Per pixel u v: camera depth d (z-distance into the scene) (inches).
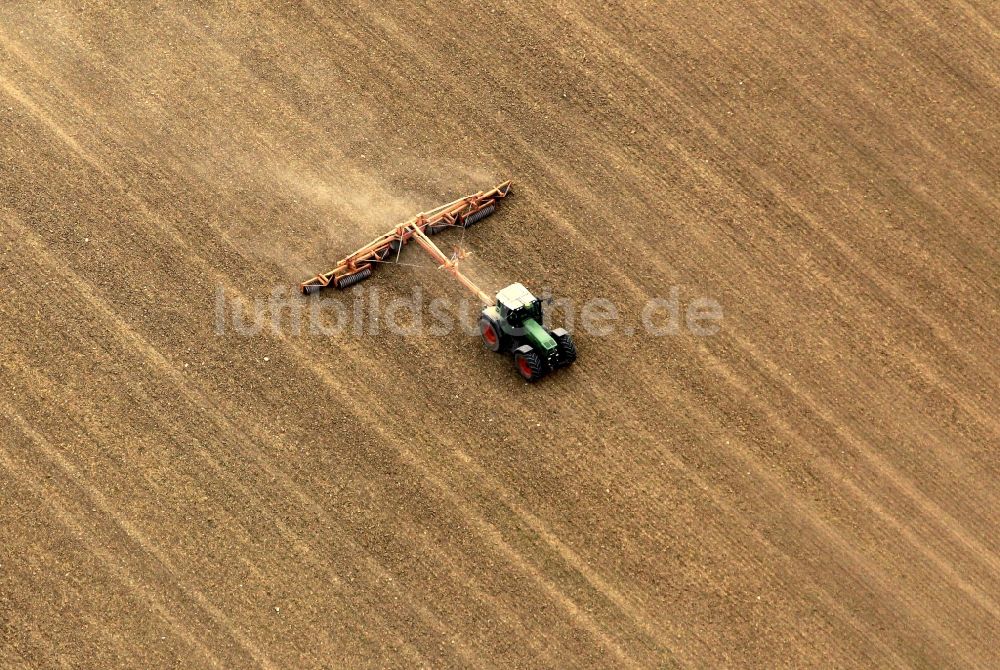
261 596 3038.9
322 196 4013.3
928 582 3110.2
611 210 4018.2
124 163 4047.7
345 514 3203.7
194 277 3735.2
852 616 3051.2
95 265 3742.6
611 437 3395.7
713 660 2972.4
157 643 2945.4
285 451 3326.8
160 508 3189.0
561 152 4195.4
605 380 3535.9
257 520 3179.1
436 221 3875.5
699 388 3523.6
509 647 2972.4
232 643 2955.2
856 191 4101.9
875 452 3383.4
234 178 4037.9
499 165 4146.2
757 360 3604.8
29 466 3257.9
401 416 3422.7
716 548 3169.3
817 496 3282.5
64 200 3919.8
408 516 3206.2
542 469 3316.9
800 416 3464.6
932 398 3518.7
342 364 3543.3
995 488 3309.5
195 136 4156.0
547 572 3110.2
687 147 4224.9
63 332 3563.0
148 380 3464.6
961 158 4217.5
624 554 3152.1
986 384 3560.5
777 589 3095.5
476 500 3245.6
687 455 3363.7
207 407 3412.9
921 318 3735.2
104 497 3206.2
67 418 3366.1
